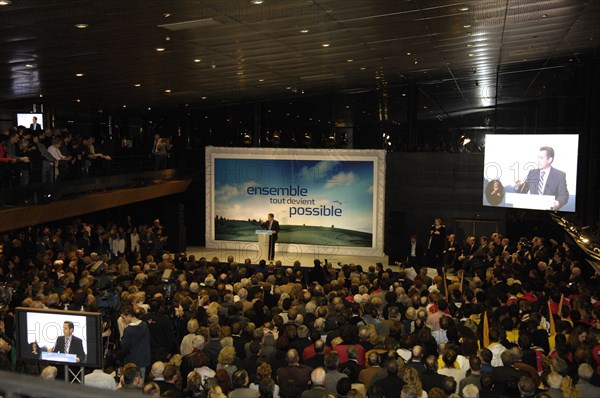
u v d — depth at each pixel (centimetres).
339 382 633
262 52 1522
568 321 994
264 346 874
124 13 998
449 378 662
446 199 2439
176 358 751
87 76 1630
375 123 2550
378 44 1566
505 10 1292
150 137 2800
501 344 868
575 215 2211
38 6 902
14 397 178
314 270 1638
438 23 1370
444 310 1044
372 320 997
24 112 2403
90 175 1938
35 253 1998
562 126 2298
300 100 2625
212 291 1166
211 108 2725
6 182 1507
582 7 1323
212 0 980
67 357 668
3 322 971
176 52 1405
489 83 2397
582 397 673
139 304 1059
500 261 1723
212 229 2558
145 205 2767
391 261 2244
